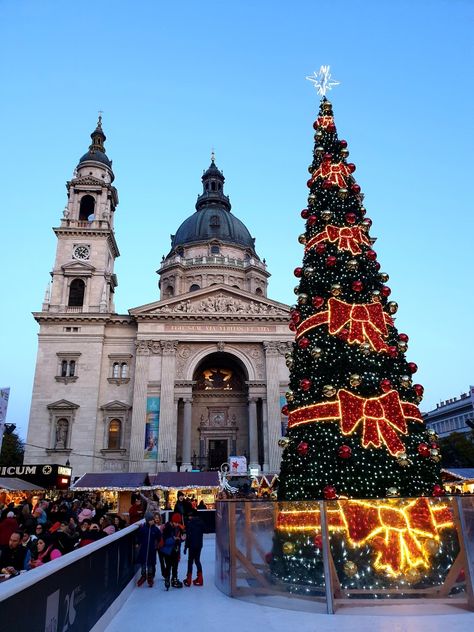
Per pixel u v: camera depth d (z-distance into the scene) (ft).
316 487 44.16
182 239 300.20
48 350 192.44
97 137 245.04
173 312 197.06
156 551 48.80
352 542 36.24
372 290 54.60
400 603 35.19
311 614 35.27
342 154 63.62
